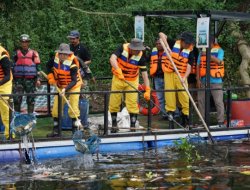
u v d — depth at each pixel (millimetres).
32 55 12891
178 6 19594
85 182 8883
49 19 19125
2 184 8789
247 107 12414
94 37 19750
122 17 20172
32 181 8961
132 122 11562
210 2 19641
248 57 18781
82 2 20438
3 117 10469
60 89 11000
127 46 11383
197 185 8656
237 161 10219
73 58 10875
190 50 11914
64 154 10461
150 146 11273
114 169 9672
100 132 11289
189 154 10719
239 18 12516
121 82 11438
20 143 10164
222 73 12438
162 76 13242
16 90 12820
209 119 12242
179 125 11906
